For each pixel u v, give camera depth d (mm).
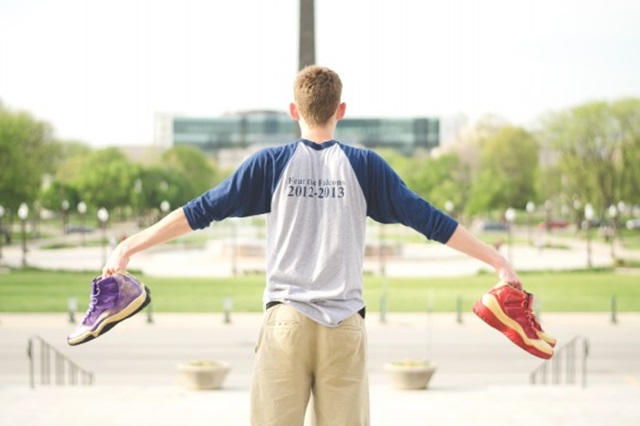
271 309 3885
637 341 28359
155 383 19922
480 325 32656
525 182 121938
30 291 45469
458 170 128750
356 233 3934
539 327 4020
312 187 3924
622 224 119562
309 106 4035
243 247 75125
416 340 28438
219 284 49906
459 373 21609
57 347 26562
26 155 102250
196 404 12898
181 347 26578
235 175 3973
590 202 100500
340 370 3828
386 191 3977
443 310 37656
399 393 14344
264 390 3834
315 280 3842
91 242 98062
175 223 3955
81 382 19938
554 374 21547
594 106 95188
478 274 58625
